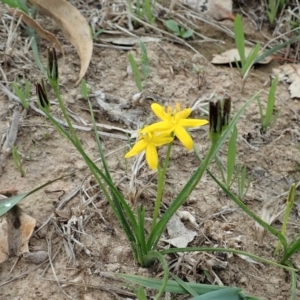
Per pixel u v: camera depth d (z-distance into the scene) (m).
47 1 0.63
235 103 0.61
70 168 0.54
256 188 0.54
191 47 0.66
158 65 0.63
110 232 0.50
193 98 0.61
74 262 0.49
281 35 0.67
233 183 0.54
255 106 0.60
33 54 0.62
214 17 0.71
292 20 0.70
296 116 0.60
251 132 0.58
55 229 0.50
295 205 0.53
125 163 0.55
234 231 0.51
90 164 0.45
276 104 0.61
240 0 0.73
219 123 0.41
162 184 0.44
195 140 0.57
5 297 0.47
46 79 0.61
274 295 0.48
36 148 0.56
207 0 0.71
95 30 0.66
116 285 0.48
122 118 0.58
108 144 0.57
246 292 0.48
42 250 0.49
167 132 0.42
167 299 0.47
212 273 0.48
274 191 0.54
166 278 0.42
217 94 0.61
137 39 0.66
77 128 0.57
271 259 0.50
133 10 0.69
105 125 0.58
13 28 0.64
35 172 0.54
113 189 0.45
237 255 0.49
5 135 0.56
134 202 0.52
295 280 0.47
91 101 0.59
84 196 0.52
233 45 0.68
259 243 0.50
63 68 0.62
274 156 0.57
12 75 0.61
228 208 0.52
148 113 0.59
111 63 0.63
